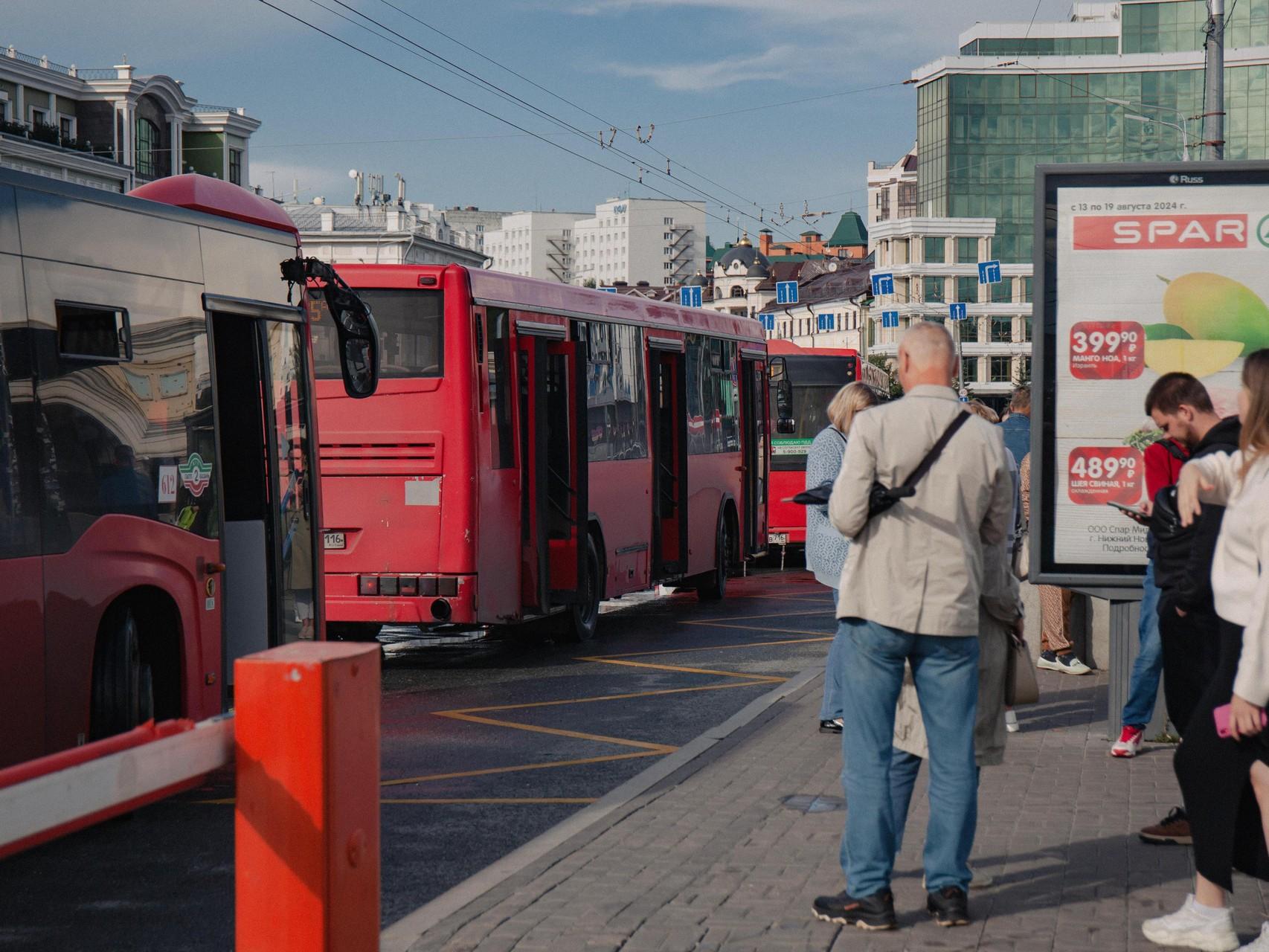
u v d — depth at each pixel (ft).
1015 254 359.66
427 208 473.26
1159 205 28.02
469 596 42.68
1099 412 28.35
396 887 20.77
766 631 53.26
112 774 8.77
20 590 22.18
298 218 379.14
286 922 9.77
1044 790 25.14
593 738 32.94
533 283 46.83
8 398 22.13
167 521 26.12
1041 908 18.37
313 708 9.73
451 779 28.55
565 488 47.21
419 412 42.86
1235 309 27.91
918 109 370.12
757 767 27.68
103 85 238.48
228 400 30.25
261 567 30.40
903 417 17.67
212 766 9.71
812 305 443.73
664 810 24.00
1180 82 340.80
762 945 16.96
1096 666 40.50
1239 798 16.61
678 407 58.65
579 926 17.62
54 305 23.38
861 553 17.83
